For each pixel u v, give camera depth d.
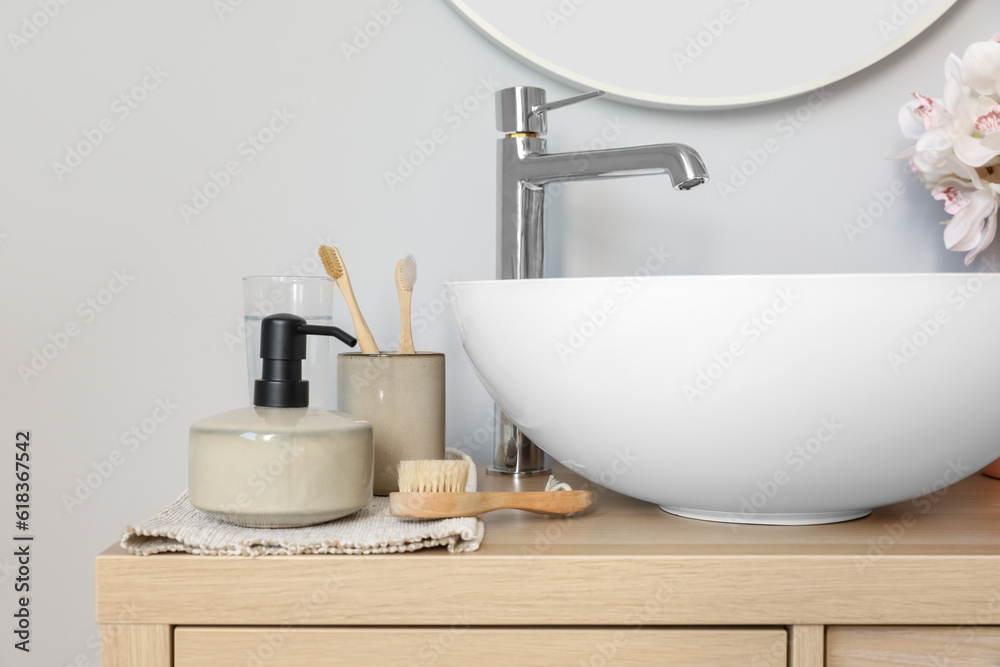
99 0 0.90
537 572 0.51
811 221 0.96
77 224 0.90
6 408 0.89
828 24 0.94
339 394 0.71
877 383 0.51
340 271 0.72
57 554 0.90
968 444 0.55
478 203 0.94
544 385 0.57
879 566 0.51
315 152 0.92
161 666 0.51
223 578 0.51
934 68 0.97
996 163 0.85
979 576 0.51
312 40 0.92
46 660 0.90
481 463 0.93
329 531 0.54
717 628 0.52
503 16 0.92
